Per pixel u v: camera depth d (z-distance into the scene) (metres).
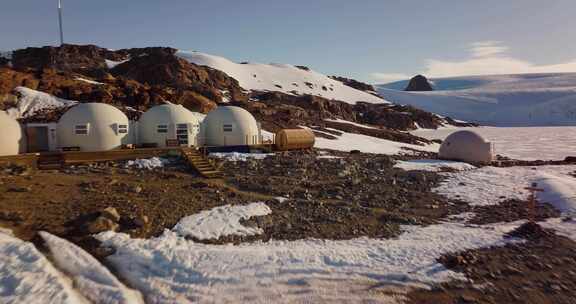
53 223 9.91
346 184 15.83
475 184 16.62
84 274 7.59
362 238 10.05
